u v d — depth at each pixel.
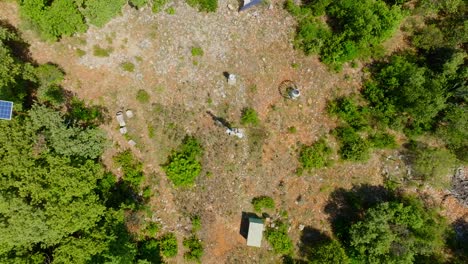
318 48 40.03
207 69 39.62
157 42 39.03
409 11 40.81
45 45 37.78
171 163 38.34
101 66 38.50
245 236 39.66
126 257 34.38
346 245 39.28
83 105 38.16
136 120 38.88
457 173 41.03
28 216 30.34
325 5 39.69
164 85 39.16
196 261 38.97
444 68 38.59
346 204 40.56
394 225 37.94
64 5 33.16
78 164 33.19
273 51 40.44
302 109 40.56
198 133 39.44
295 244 40.25
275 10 40.56
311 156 39.88
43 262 32.41
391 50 41.41
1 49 32.84
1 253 31.02
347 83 41.00
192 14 39.38
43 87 36.91
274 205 39.97
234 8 39.94
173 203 39.22
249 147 39.91
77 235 33.66
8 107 32.06
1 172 31.28
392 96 39.69
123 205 35.81
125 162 38.34
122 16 38.50
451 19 41.41
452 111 38.50
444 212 40.94
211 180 39.50
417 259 39.81
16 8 37.44
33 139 32.56
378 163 41.12
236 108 39.94
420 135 40.69
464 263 40.22
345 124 40.72
